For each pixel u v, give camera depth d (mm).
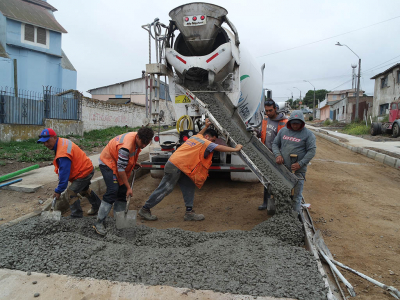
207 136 4875
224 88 6281
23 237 3510
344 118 37156
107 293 2537
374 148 13234
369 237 4203
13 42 18000
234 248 3340
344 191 6738
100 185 6289
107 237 3650
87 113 17641
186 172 4441
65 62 23156
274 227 3816
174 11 5848
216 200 5941
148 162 6227
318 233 4016
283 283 2629
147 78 6195
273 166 4777
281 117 5176
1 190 5652
